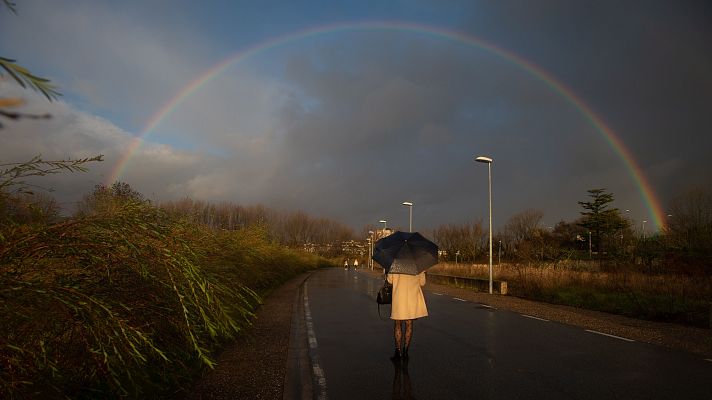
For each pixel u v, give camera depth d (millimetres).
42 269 3479
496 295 20062
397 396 5500
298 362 7184
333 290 22859
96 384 3871
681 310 12625
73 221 3641
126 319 3885
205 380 5789
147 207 4816
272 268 21594
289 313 12539
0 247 3189
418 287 7277
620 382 6043
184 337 5074
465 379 6227
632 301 14133
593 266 24422
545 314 13109
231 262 11180
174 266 4168
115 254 3904
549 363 7137
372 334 9875
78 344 3574
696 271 17094
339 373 6570
